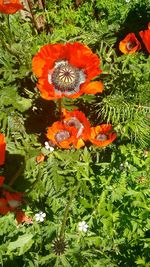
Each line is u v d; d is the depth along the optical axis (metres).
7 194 0.68
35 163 0.73
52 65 0.59
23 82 0.81
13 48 0.77
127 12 1.04
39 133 0.82
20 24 0.93
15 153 0.75
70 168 0.74
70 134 0.65
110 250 0.73
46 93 0.57
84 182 0.70
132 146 0.79
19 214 0.70
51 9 1.10
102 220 0.69
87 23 1.03
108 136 0.71
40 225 0.72
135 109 0.78
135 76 0.80
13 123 0.75
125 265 0.72
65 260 0.64
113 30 0.97
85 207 0.70
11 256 0.69
